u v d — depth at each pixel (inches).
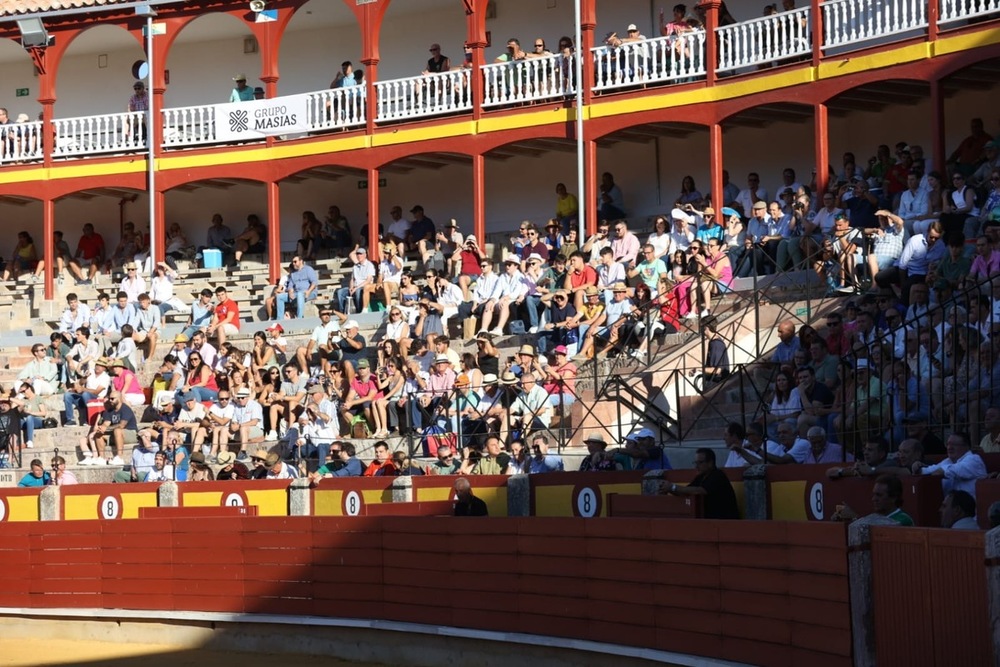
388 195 1393.9
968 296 666.8
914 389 647.1
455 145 1243.8
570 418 862.5
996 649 370.0
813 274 911.0
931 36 1002.7
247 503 832.3
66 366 1122.7
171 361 1063.6
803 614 478.0
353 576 694.5
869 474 517.3
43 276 1386.6
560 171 1314.0
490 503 721.0
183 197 1450.5
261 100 1315.2
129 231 1421.0
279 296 1219.2
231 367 1004.6
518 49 1225.4
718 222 1107.9
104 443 1018.7
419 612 666.2
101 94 1510.8
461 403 882.8
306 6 1374.3
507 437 825.5
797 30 1095.6
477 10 1242.6
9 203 1487.5
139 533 761.0
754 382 792.9
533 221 1325.0
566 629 600.7
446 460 802.2
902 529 423.8
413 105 1261.1
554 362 882.1
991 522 406.6
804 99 1069.1
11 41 1448.1
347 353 1011.9
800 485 564.1
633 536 569.9
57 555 780.0
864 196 948.6
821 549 467.8
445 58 1296.8
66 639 776.3
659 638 555.5
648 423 820.0
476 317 1039.0
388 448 846.5
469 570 644.1
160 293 1255.5
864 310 741.3
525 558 621.0
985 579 381.1
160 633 753.6
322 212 1414.9
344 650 695.7
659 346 893.2
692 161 1238.9
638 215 1261.1
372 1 1289.4
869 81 1032.8
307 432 919.7
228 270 1347.2
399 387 930.1
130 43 1488.7
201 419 962.7
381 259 1243.8
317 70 1443.2
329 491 803.4
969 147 1018.7
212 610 737.6
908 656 419.5
